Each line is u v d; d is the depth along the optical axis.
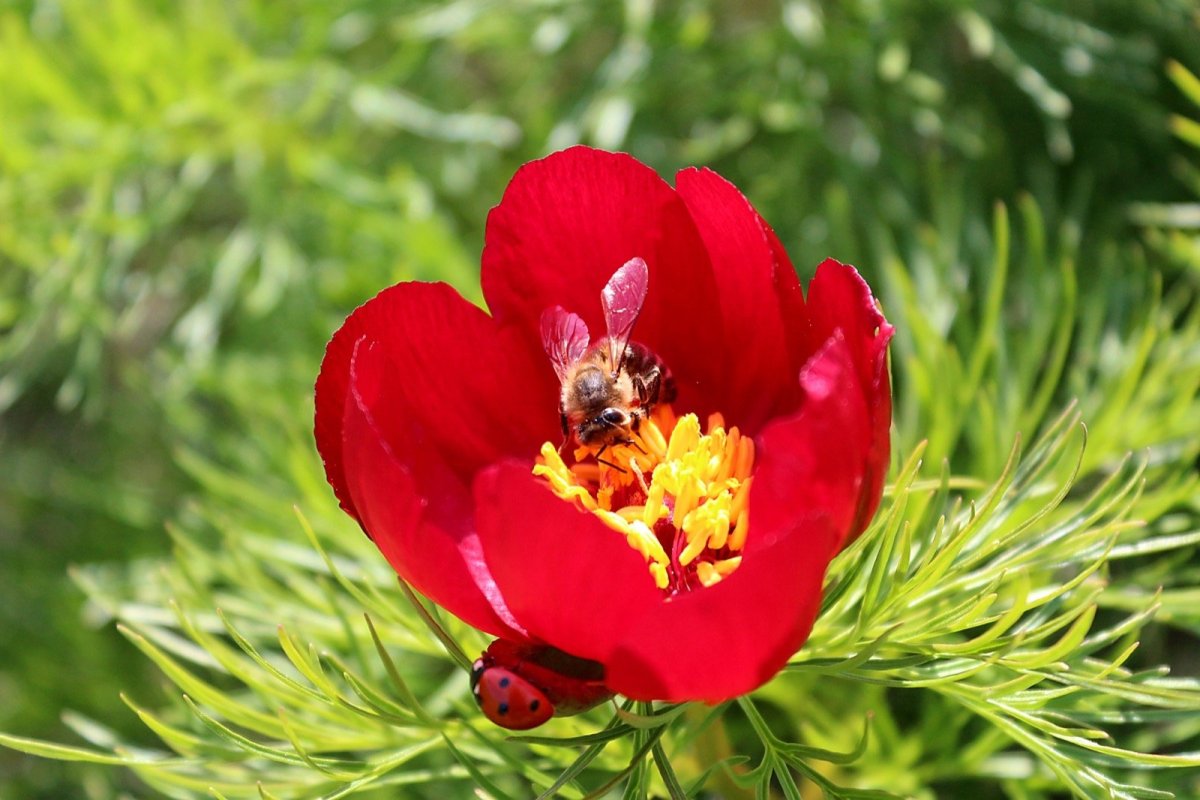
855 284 0.28
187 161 0.40
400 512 0.28
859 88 0.39
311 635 0.32
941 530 0.29
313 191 0.40
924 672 0.29
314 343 0.40
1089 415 0.34
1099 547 0.30
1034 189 0.39
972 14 0.37
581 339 0.31
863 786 0.33
